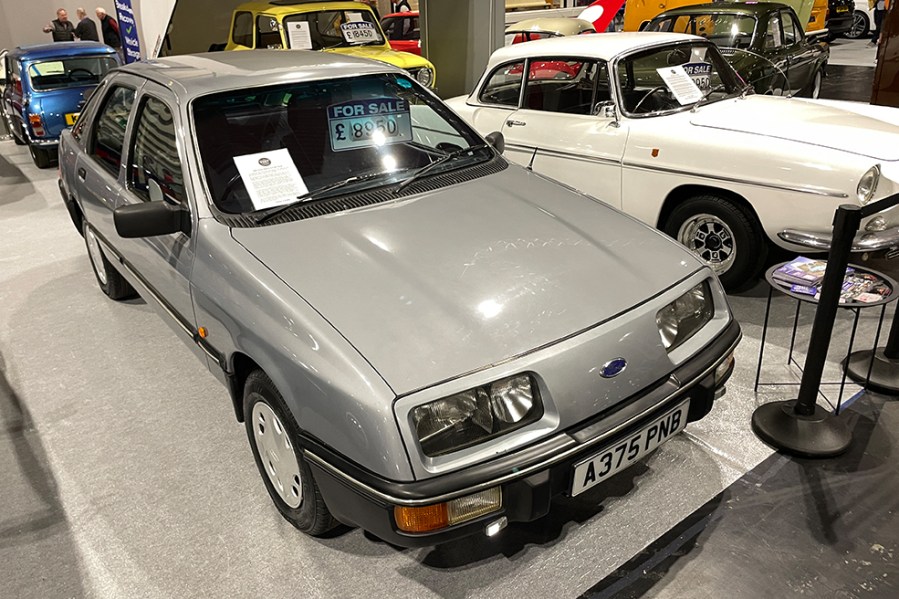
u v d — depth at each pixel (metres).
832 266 2.41
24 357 3.78
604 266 2.25
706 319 2.37
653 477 2.58
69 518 2.54
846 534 2.28
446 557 2.27
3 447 2.99
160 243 2.75
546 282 2.12
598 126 4.28
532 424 1.91
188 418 3.14
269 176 2.56
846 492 2.47
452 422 1.83
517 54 4.79
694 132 3.91
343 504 1.95
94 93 3.80
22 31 13.38
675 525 2.35
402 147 2.90
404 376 1.80
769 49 7.02
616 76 4.21
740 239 3.84
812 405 2.70
